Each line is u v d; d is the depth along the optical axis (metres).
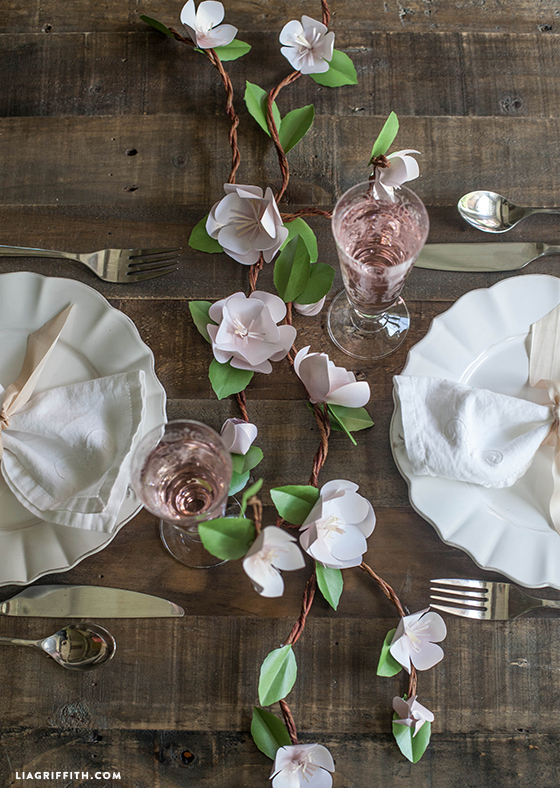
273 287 0.98
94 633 0.92
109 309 0.93
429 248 0.99
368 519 0.90
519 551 0.89
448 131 1.02
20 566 0.89
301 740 0.90
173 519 0.83
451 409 0.90
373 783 0.89
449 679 0.91
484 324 0.94
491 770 0.90
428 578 0.92
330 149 1.02
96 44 1.04
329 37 0.98
